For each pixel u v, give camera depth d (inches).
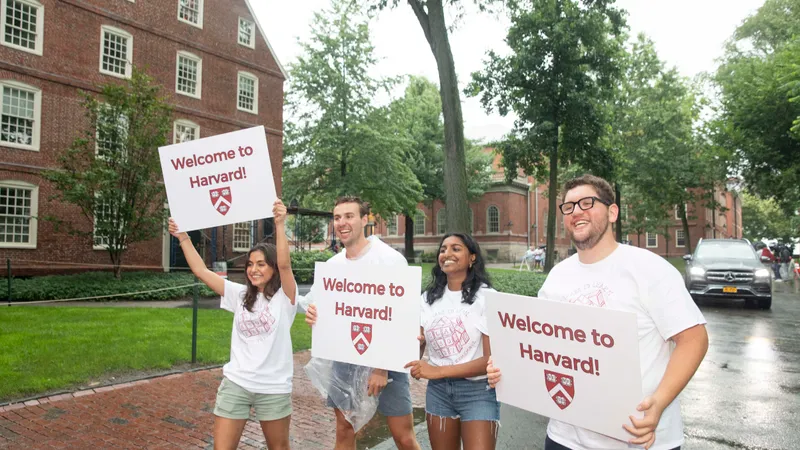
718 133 1051.9
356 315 133.3
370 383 132.4
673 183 1339.8
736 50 1278.3
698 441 188.7
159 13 874.1
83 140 625.9
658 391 82.1
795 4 1123.9
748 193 1133.1
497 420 125.2
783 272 1129.4
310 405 231.3
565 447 95.8
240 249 988.6
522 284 576.1
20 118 713.6
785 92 813.9
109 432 191.5
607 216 94.3
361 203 141.4
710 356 334.6
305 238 1464.1
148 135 648.4
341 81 1226.0
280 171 1085.1
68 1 756.6
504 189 1999.3
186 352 300.5
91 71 781.9
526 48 895.7
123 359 277.4
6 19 700.0
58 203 740.7
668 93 1286.9
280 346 138.6
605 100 967.6
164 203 699.4
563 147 953.5
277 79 1088.2
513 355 98.7
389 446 180.9
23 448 175.5
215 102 962.1
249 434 195.9
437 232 2092.8
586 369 88.9
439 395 127.8
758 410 224.8
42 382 235.8
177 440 185.5
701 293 575.8
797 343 377.7
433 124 1658.5
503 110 942.4
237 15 1008.2
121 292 597.9
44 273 723.4
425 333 129.7
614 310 84.4
